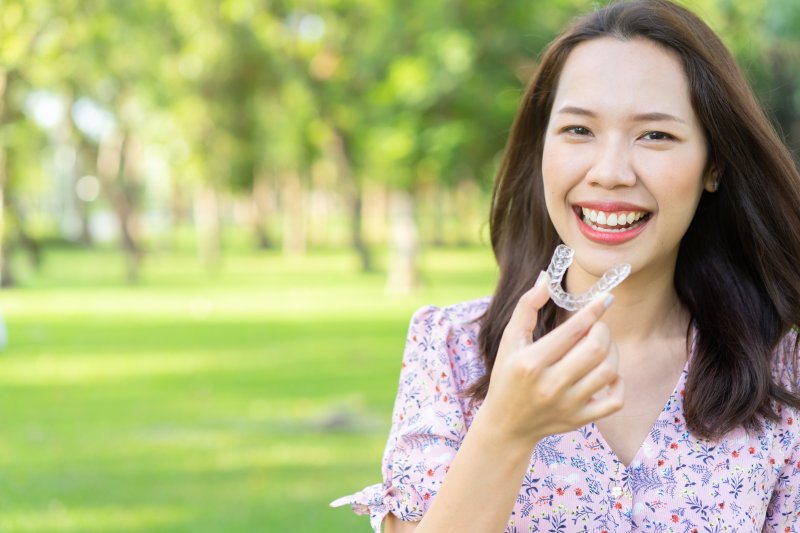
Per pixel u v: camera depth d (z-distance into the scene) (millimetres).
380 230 75500
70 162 56344
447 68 24094
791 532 2221
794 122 14781
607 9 2113
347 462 9656
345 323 22609
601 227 2047
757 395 2139
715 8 14711
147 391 13844
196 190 47250
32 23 29703
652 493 2107
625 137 2020
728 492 2115
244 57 32781
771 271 2277
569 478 2086
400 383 2236
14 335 20422
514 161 2396
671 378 2230
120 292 31375
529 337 1681
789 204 2246
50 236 67062
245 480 8984
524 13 24594
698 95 2062
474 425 1691
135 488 8742
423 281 32344
